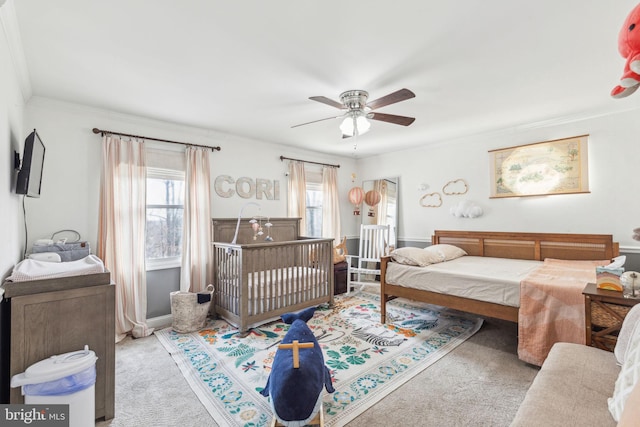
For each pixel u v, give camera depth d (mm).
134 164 3174
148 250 3371
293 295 3441
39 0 1491
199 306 3143
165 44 1904
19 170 2010
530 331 2316
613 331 1817
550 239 3604
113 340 1811
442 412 1802
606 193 3266
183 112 3139
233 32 1783
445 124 3670
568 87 2590
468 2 1535
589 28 1755
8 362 1627
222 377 2213
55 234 2787
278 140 4348
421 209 4871
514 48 1965
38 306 1606
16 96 2076
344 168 5645
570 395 1254
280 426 1632
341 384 2096
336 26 1731
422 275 3027
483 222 4199
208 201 3688
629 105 3062
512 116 3379
